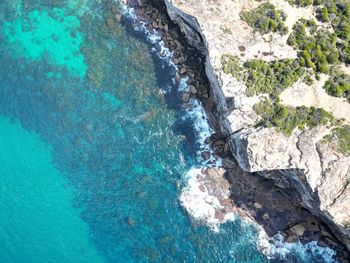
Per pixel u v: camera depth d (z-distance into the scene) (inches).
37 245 1628.9
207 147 1654.8
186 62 1696.6
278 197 1601.9
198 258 1592.0
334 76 1485.0
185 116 1683.1
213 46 1521.9
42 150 1692.9
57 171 1676.9
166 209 1628.9
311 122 1444.4
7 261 1612.9
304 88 1481.3
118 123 1695.4
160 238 1609.3
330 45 1501.0
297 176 1446.9
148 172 1658.5
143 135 1684.3
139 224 1625.2
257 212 1603.1
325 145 1427.2
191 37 1654.8
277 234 1584.6
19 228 1642.5
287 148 1437.0
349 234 1417.3
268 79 1485.0
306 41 1509.6
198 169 1644.9
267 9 1537.9
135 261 1600.6
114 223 1633.9
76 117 1702.8
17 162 1689.2
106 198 1651.1
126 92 1711.4
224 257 1590.8
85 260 1614.2
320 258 1560.0
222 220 1610.5
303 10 1540.4
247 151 1450.5
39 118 1708.9
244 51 1523.1
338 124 1444.4
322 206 1408.7
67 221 1646.2
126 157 1672.0
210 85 1651.1
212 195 1624.0
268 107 1470.2
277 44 1521.9
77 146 1685.5
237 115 1489.9
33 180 1675.7
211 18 1546.5
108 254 1615.4
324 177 1412.4
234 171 1625.2
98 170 1667.1
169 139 1676.9
